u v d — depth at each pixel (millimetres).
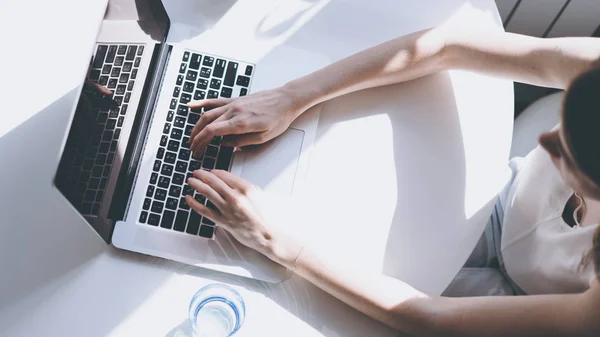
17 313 731
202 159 813
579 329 671
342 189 817
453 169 833
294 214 799
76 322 738
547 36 1278
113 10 738
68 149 632
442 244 805
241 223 772
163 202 786
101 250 770
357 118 851
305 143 833
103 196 745
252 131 804
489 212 821
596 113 507
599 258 613
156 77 824
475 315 744
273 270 787
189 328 747
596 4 1160
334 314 782
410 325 762
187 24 870
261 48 875
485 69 849
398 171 827
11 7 844
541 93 1404
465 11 919
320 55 882
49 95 814
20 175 775
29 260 750
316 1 902
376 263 793
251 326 758
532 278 861
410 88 870
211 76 847
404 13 910
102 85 751
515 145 1055
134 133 795
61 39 840
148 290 760
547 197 803
